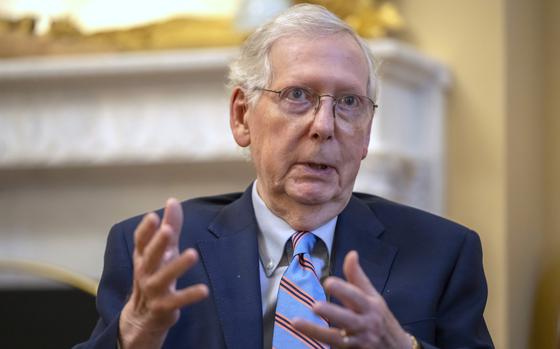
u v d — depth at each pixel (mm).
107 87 6000
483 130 6180
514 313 6203
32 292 5000
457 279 3059
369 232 3137
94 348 2652
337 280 2383
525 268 6410
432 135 6105
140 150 5945
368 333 2404
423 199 6098
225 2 6035
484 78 6184
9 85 6109
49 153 6066
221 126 5840
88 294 4941
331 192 2971
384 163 5562
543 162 6762
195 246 3092
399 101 5848
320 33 3023
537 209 6641
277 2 5926
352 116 2996
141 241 2486
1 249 6418
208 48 6016
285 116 2971
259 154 3055
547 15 6770
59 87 6066
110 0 6184
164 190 6199
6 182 6434
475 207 6180
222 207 3305
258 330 2879
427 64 5918
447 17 6254
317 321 2842
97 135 6016
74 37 6219
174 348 2900
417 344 2531
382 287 2996
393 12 6012
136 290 2557
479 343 2963
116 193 6273
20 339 4965
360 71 3023
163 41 6074
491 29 6168
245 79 3129
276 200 3041
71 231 6340
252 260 3016
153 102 5945
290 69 2982
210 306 2943
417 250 3109
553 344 6523
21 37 6207
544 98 6770
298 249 3002
